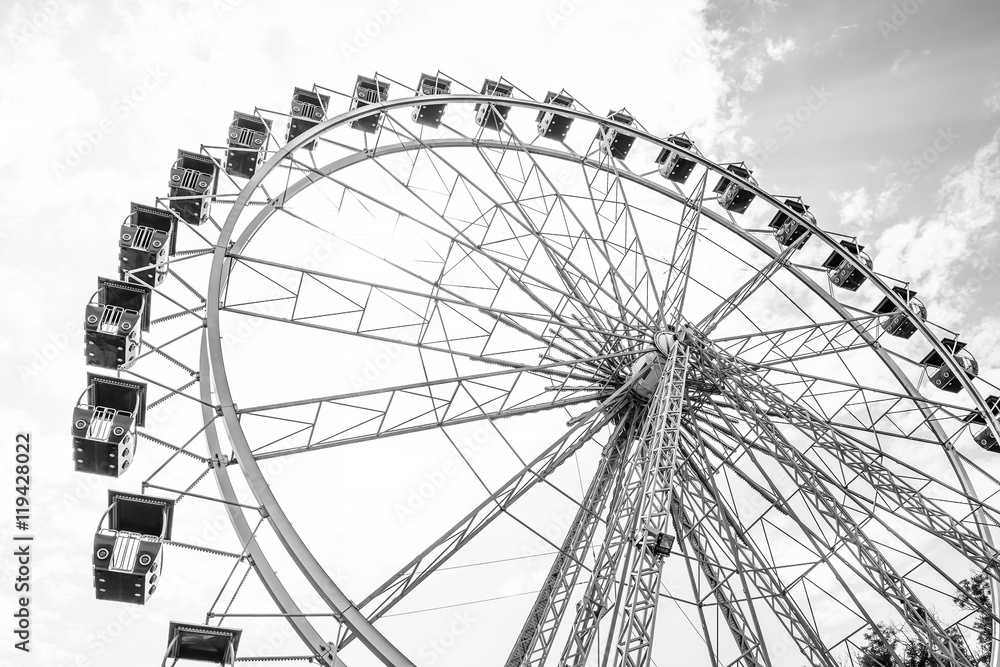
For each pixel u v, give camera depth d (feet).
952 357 105.70
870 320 105.40
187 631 66.03
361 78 108.58
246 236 85.20
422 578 74.95
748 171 115.24
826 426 88.53
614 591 70.59
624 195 94.99
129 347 73.67
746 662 81.00
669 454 76.79
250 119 102.06
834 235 110.63
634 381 89.71
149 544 66.59
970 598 87.40
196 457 73.00
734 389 87.40
